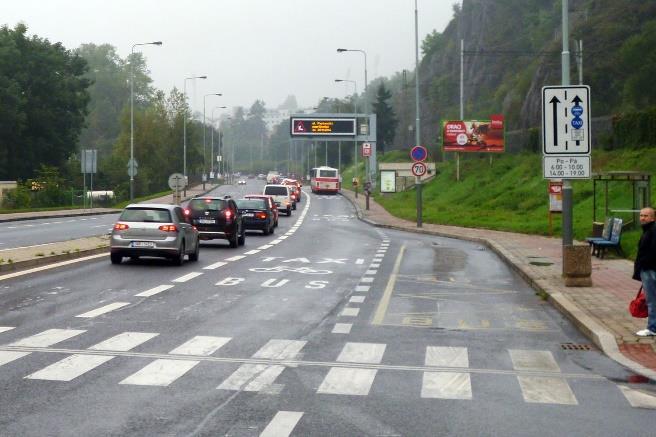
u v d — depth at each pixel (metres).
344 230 43.84
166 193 94.88
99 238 30.08
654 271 11.63
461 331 12.63
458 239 36.41
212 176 146.38
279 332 12.20
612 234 24.02
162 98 107.50
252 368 9.59
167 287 17.61
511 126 93.94
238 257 26.14
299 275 20.66
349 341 11.55
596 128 55.22
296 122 91.12
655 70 60.25
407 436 6.95
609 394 8.61
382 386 8.80
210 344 11.11
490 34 138.88
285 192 59.75
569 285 17.34
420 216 43.75
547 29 126.88
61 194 71.44
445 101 140.38
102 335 11.67
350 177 134.50
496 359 10.46
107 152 155.62
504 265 23.95
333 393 8.44
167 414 7.51
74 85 92.62
